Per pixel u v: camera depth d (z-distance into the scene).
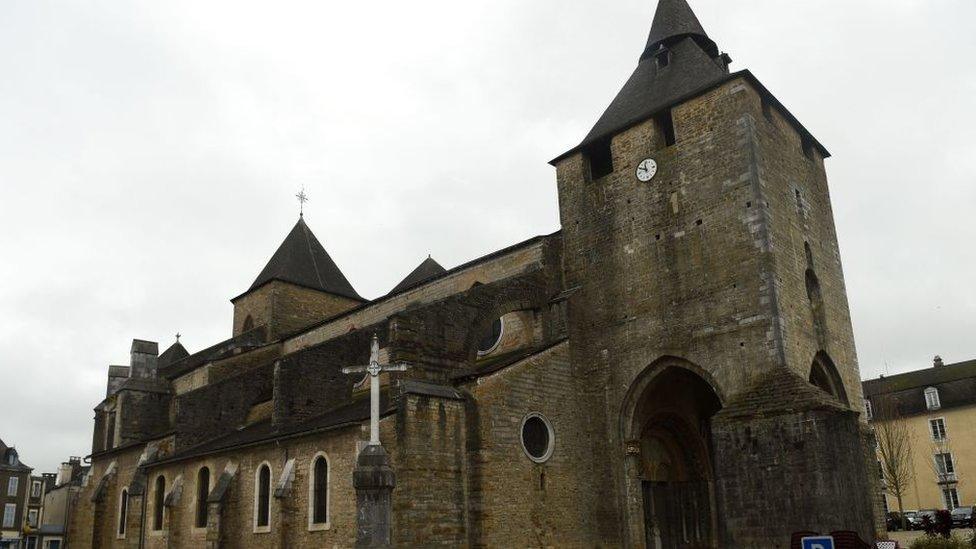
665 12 31.95
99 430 42.94
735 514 21.78
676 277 25.89
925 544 25.77
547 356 26.12
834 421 20.92
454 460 22.77
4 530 70.44
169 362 55.00
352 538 22.45
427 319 24.89
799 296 25.00
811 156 29.84
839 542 17.45
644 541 25.19
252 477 27.36
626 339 26.75
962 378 57.12
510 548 22.72
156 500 32.62
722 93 26.14
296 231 49.50
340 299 48.53
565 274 29.41
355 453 22.95
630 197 27.97
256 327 46.00
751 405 22.31
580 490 25.67
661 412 27.64
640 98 29.83
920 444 57.44
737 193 24.89
